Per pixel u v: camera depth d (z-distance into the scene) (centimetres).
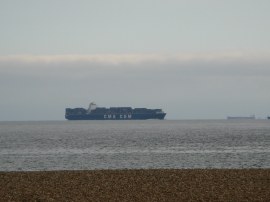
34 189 4169
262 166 7169
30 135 19250
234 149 10481
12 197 3834
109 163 7725
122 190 4075
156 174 4972
